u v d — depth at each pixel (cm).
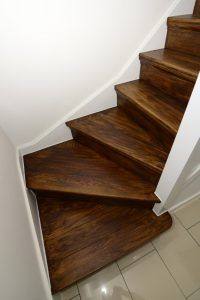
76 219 124
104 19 108
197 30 108
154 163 105
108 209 129
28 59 102
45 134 136
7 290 49
